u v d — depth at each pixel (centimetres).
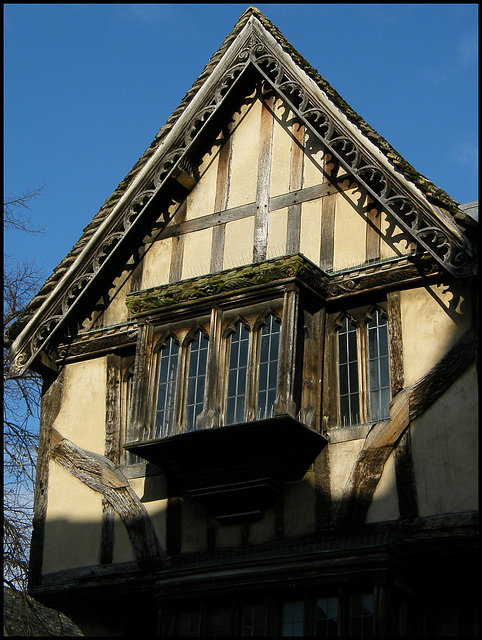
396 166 1513
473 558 1330
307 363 1527
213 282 1572
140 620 1548
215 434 1472
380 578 1302
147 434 1558
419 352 1462
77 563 1587
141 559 1538
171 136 1705
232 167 1730
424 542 1351
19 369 1697
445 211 1461
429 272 1491
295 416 1463
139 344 1612
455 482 1370
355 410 1498
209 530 1509
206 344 1568
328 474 1462
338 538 1412
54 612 1875
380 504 1407
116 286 1753
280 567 1364
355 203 1597
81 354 1730
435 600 1355
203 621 1390
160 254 1733
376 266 1533
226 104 1761
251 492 1477
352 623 1312
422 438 1412
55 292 1716
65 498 1642
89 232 1736
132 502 1584
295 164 1675
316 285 1545
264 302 1541
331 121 1587
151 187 1711
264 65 1691
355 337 1540
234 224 1686
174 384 1572
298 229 1627
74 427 1691
